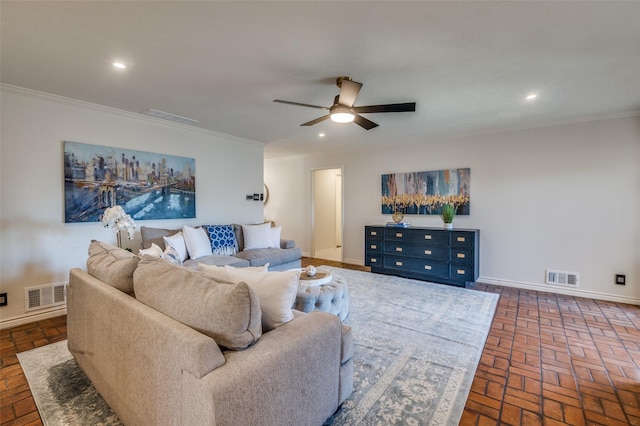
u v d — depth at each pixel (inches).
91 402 70.2
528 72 96.7
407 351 93.7
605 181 144.6
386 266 192.4
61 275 122.3
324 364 58.5
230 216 189.2
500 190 171.2
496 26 71.9
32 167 114.9
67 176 122.7
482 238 177.0
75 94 115.6
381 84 105.7
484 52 84.2
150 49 82.7
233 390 41.0
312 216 260.2
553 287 157.5
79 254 126.6
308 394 54.4
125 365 57.2
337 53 84.8
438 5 64.3
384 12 66.7
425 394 72.8
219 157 182.2
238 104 126.6
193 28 72.9
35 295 116.4
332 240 302.4
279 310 58.3
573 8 65.1
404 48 82.1
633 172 138.9
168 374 46.3
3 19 68.5
